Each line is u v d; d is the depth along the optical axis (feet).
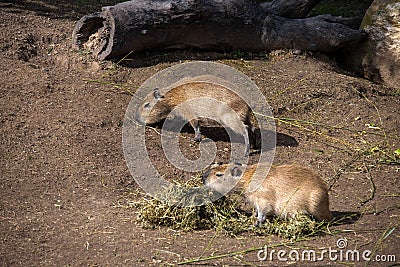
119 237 20.03
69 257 18.66
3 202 21.65
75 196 22.76
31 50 33.22
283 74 33.24
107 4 40.78
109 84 31.07
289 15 37.35
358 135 28.99
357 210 22.71
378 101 32.30
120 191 23.58
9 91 28.99
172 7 32.63
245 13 34.04
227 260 18.76
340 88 32.40
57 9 38.32
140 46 33.06
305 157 27.09
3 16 35.53
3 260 18.24
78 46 33.50
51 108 28.43
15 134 26.12
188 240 20.11
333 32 35.47
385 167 26.43
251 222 21.25
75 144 26.20
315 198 20.92
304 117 30.25
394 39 35.06
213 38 34.17
